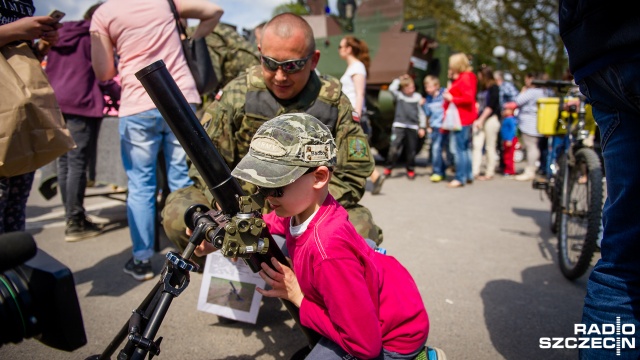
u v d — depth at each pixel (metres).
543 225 4.88
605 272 1.62
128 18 3.04
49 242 4.18
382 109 8.30
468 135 7.05
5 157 1.97
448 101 6.97
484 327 2.70
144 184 3.24
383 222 4.92
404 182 7.54
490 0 20.47
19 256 1.06
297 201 1.56
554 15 19.22
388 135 8.67
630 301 1.54
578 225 3.44
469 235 4.48
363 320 1.47
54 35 2.43
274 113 2.20
